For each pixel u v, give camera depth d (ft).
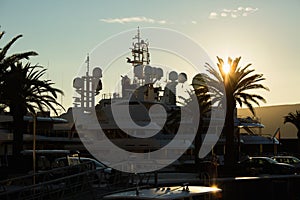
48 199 70.28
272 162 151.53
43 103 132.87
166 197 46.44
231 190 93.97
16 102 118.83
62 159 107.04
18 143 127.95
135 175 81.20
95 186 80.74
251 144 261.44
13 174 123.03
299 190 103.60
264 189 98.53
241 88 152.25
